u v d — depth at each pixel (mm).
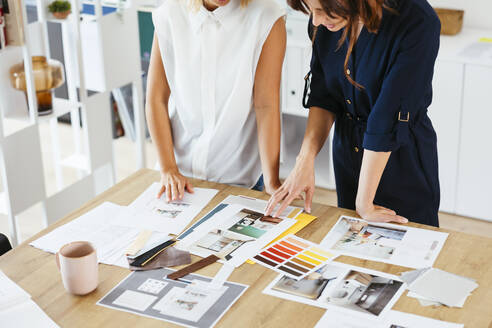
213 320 1410
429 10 1702
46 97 3002
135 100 3580
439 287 1496
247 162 2109
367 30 1750
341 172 2117
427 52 1694
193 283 1536
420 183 1990
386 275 1547
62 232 1759
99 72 3357
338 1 1560
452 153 3363
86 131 3254
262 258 1625
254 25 1866
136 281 1550
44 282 1554
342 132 2039
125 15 3352
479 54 3201
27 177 2943
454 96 3236
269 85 1941
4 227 3451
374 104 1837
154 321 1414
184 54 1979
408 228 1751
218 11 1872
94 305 1471
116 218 1827
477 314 1411
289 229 1754
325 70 1916
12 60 2883
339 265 1592
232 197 1934
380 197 2027
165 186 1979
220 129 2031
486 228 3369
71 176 3973
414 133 1905
